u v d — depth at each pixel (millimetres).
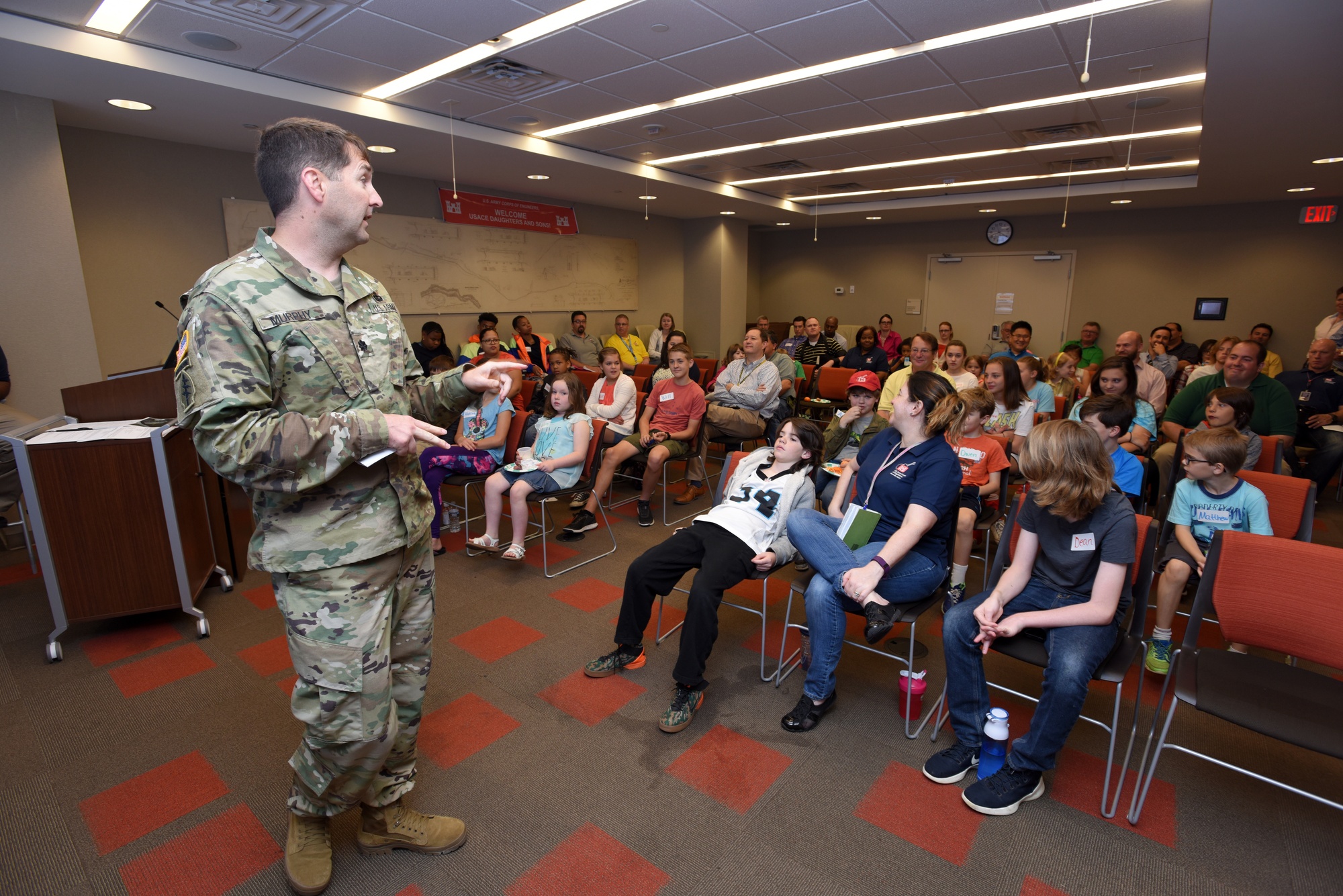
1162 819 1718
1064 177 7145
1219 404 2898
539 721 2125
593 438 3516
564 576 3297
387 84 4203
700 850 1612
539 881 1518
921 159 6344
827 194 8375
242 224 5426
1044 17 3215
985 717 1859
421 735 2049
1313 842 1640
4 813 1716
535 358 7219
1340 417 4496
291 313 1170
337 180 1192
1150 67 3861
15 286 3885
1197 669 1657
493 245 7461
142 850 1603
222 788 1814
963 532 2816
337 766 1315
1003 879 1528
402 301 6695
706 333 10188
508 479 3266
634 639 2361
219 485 3105
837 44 3547
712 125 5156
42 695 2246
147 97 3957
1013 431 3605
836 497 2648
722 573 2158
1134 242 8688
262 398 1125
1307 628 1645
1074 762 1958
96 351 4191
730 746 2012
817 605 2047
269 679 2350
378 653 1279
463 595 3080
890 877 1536
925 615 2926
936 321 10398
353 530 1229
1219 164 5582
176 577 2607
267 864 1567
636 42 3531
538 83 4160
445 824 1610
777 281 11898
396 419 1134
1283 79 3250
